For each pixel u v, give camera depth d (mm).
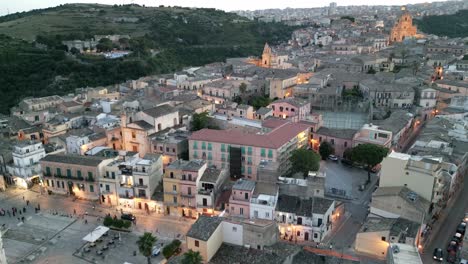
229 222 97375
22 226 118938
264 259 90312
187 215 122188
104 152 144375
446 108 187000
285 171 143000
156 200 124500
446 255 100812
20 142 147500
